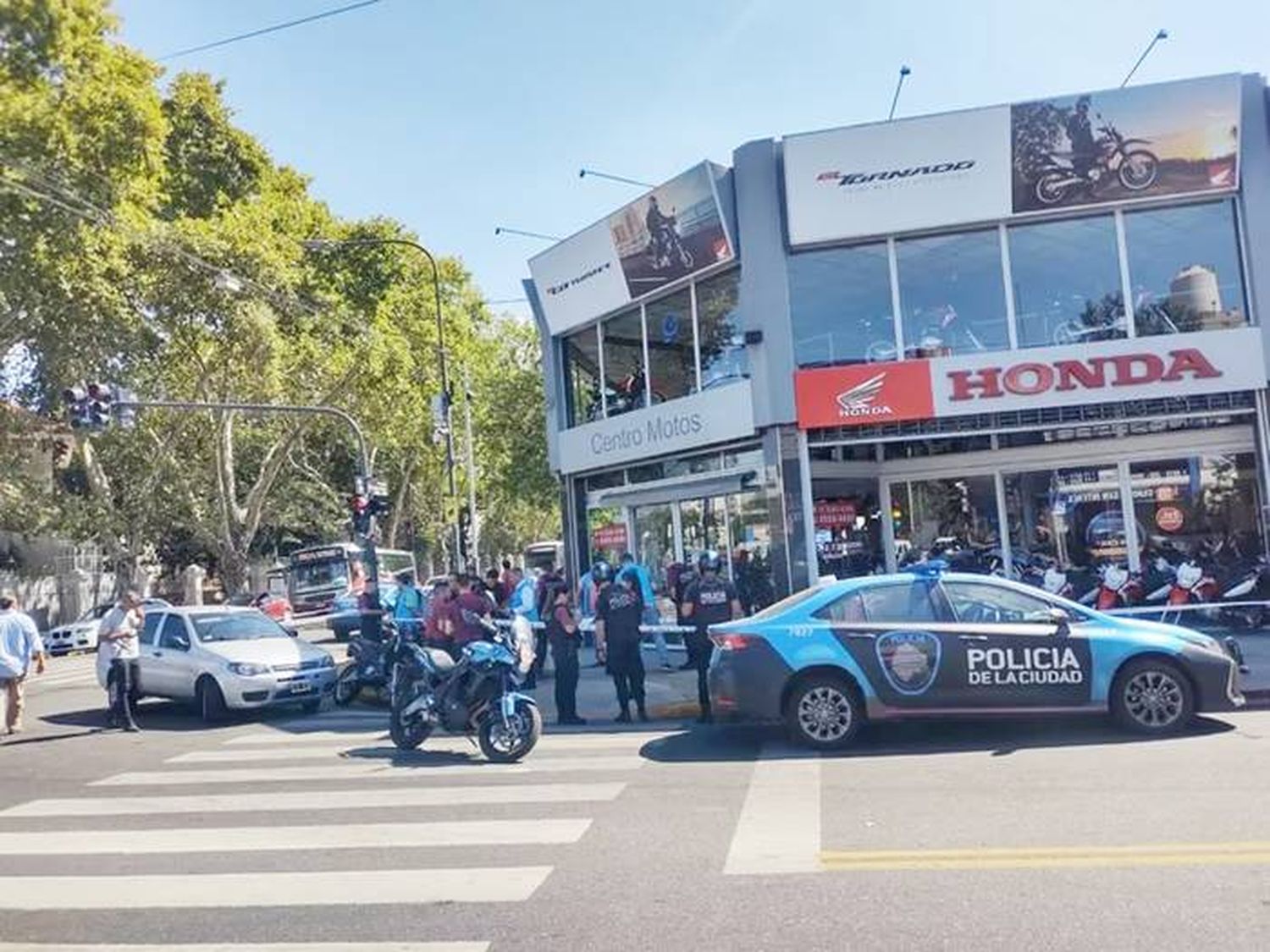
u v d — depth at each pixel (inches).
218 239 1219.2
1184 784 297.0
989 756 353.4
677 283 741.9
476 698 402.0
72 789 388.5
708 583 479.2
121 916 229.8
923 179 649.0
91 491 1523.1
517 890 233.5
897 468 720.3
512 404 1930.4
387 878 248.5
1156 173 631.8
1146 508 683.4
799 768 353.4
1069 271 655.1
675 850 259.6
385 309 1480.1
